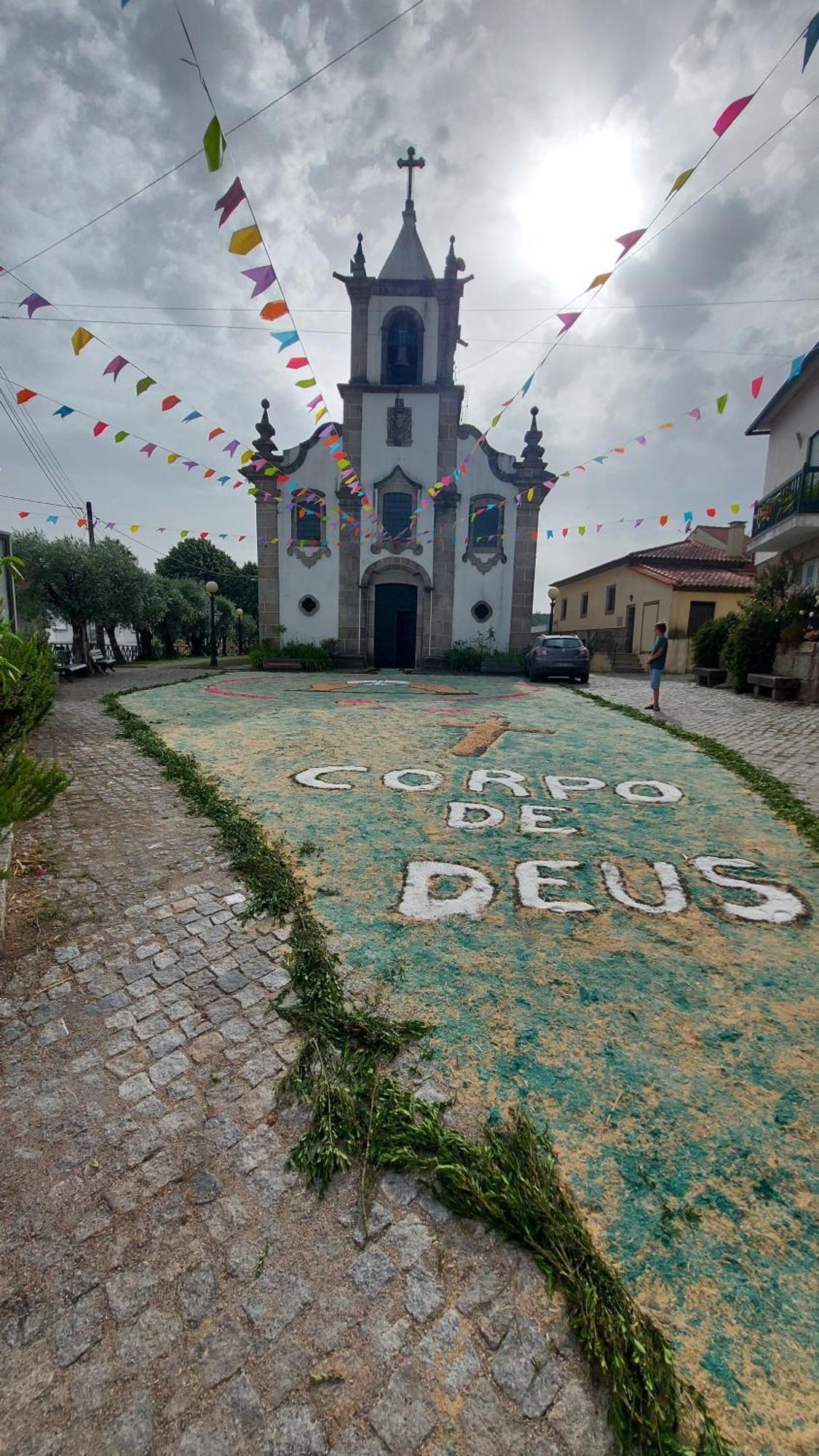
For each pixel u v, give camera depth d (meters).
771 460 16.38
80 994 2.55
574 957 2.89
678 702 11.02
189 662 25.17
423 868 3.82
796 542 15.16
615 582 24.80
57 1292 1.45
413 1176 1.76
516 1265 1.53
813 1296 1.47
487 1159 1.77
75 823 4.49
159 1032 2.33
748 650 12.02
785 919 3.28
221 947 2.90
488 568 18.78
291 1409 1.24
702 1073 2.17
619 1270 1.52
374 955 2.86
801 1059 2.25
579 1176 1.77
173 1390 1.27
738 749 7.17
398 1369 1.31
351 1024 2.34
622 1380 1.26
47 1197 1.68
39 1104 1.98
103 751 6.84
